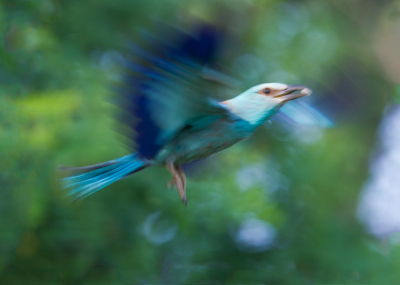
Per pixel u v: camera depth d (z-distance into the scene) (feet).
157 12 42.65
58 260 39.91
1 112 33.68
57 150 35.37
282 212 49.29
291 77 54.39
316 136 56.03
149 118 19.69
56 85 39.01
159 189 40.50
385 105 53.16
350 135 56.59
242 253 52.95
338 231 54.39
